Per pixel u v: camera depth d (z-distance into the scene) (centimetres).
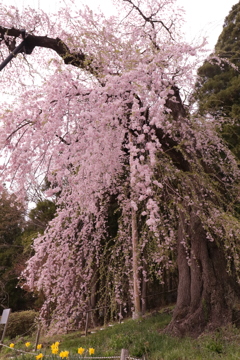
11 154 475
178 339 553
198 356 444
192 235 655
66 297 749
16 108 494
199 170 647
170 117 636
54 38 696
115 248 825
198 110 754
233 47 1303
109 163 556
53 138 507
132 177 474
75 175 599
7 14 641
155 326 677
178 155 674
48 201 1659
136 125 505
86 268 745
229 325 545
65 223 747
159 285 1275
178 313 621
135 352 508
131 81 505
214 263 625
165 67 570
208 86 1273
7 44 689
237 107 1083
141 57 611
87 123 497
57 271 738
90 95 490
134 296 860
